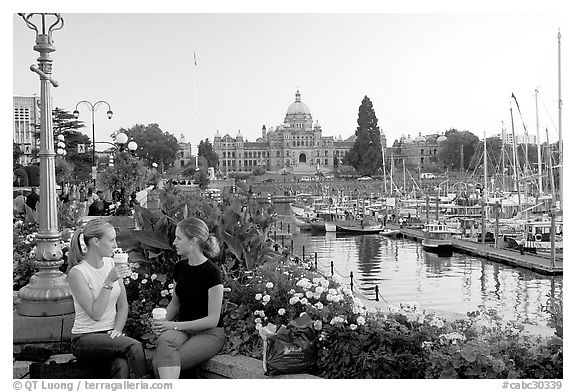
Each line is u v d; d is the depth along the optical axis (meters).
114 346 7.11
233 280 9.08
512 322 8.45
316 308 7.82
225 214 10.33
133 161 27.94
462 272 45.88
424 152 183.12
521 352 7.59
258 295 8.38
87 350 7.13
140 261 9.80
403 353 7.39
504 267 47.00
